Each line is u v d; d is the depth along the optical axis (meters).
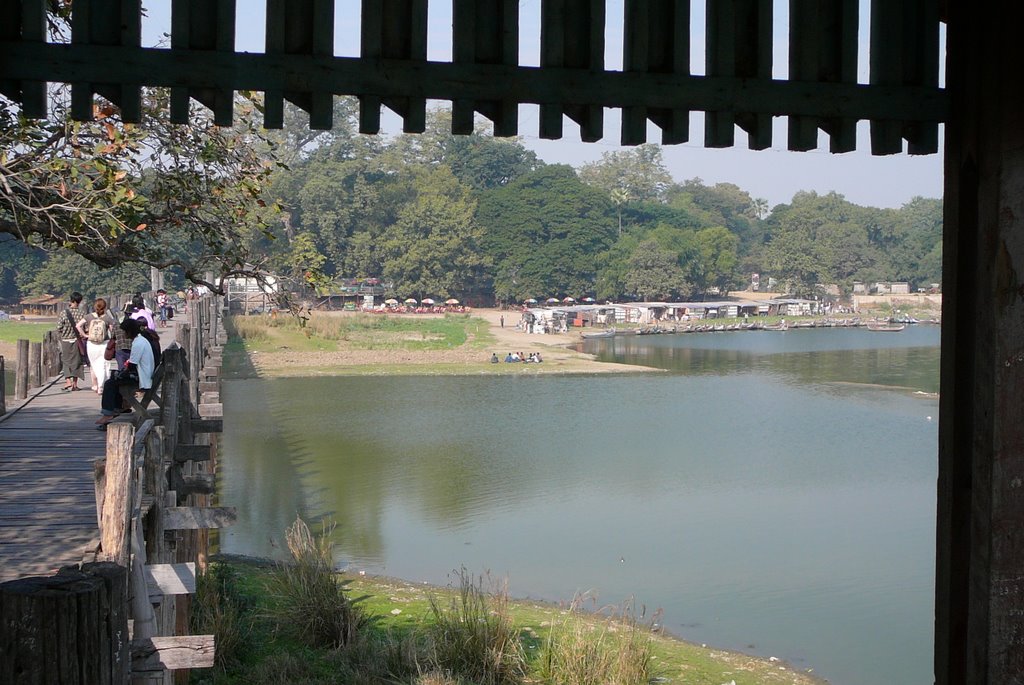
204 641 6.29
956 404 4.29
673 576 21.52
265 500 27.69
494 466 33.97
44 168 10.52
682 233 142.75
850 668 16.38
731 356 83.75
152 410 12.41
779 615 19.00
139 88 4.06
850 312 148.62
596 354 84.44
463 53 4.18
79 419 15.23
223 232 13.10
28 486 10.78
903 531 25.84
